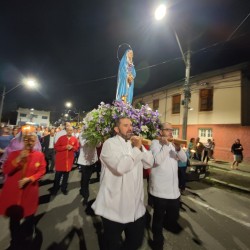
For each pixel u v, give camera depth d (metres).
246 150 13.05
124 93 5.34
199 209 5.16
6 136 6.62
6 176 2.94
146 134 3.55
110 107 3.76
